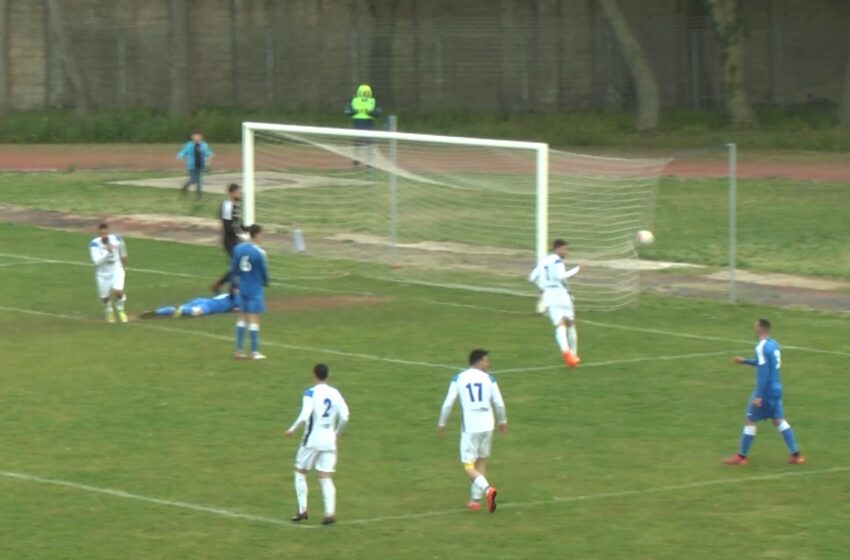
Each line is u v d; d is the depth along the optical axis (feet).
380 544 181.06
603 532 185.47
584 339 305.94
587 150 634.84
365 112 582.35
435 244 416.46
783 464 216.54
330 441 187.21
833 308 343.26
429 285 368.89
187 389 260.83
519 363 282.15
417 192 469.57
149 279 373.20
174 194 517.96
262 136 574.56
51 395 256.32
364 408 247.50
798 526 187.62
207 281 371.35
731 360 285.64
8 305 337.93
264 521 189.88
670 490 203.21
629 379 269.23
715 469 213.66
